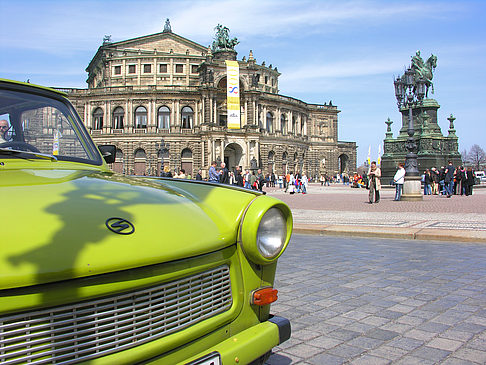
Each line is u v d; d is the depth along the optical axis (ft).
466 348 11.62
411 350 11.51
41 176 8.20
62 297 5.41
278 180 212.02
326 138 284.61
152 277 6.26
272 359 11.01
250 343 7.44
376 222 39.91
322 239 32.12
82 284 5.60
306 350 11.56
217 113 224.12
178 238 6.90
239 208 8.27
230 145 229.86
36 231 5.82
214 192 9.20
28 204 6.47
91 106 224.94
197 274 7.06
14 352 5.12
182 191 9.53
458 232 31.24
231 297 7.78
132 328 6.07
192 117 226.79
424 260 23.38
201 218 7.86
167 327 6.50
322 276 19.75
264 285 8.48
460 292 16.89
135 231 6.60
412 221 39.81
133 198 7.75
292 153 258.16
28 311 5.24
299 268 21.53
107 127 222.69
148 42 246.47
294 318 14.05
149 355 6.18
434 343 11.96
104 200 7.31
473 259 23.53
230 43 234.99
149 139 221.87
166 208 7.69
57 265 5.41
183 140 223.51
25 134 10.14
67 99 11.72
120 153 222.89
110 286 5.80
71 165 9.96
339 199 83.30
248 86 227.40
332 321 13.75
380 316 14.19
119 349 5.90
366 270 20.97
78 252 5.71
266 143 240.12
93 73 270.67
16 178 7.82
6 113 9.95
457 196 88.17
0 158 8.99
